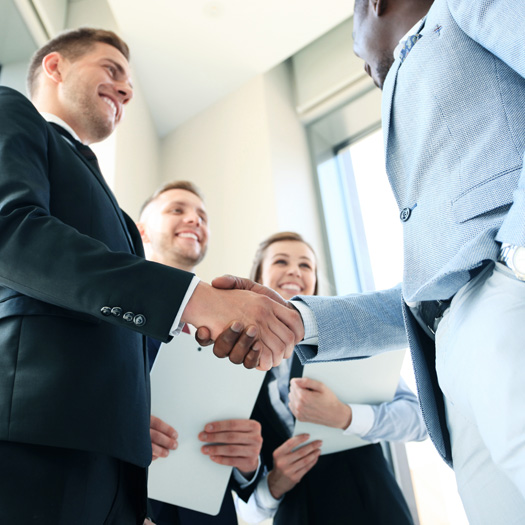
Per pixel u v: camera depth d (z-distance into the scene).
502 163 0.81
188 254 2.42
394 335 1.19
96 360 0.84
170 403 1.47
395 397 1.94
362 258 3.84
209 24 3.67
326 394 1.67
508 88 0.85
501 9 0.80
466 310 0.80
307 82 4.21
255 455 1.49
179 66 3.98
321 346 1.13
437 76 0.90
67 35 1.55
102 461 0.84
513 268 0.73
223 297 0.96
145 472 0.91
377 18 1.11
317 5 3.57
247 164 3.89
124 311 0.80
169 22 3.64
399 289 1.27
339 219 3.93
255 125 3.96
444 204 0.87
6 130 0.94
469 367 0.75
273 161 3.78
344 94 3.98
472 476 0.90
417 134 0.93
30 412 0.76
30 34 3.06
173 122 4.45
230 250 3.73
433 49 0.92
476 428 0.90
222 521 1.61
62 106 1.45
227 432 1.47
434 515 2.78
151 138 4.21
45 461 0.76
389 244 3.77
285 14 3.63
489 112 0.85
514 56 0.78
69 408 0.78
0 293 0.89
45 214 0.87
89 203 1.00
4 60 3.12
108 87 1.49
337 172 4.14
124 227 1.10
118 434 0.81
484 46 0.85
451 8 0.91
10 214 0.85
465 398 0.79
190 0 3.49
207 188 4.06
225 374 1.50
